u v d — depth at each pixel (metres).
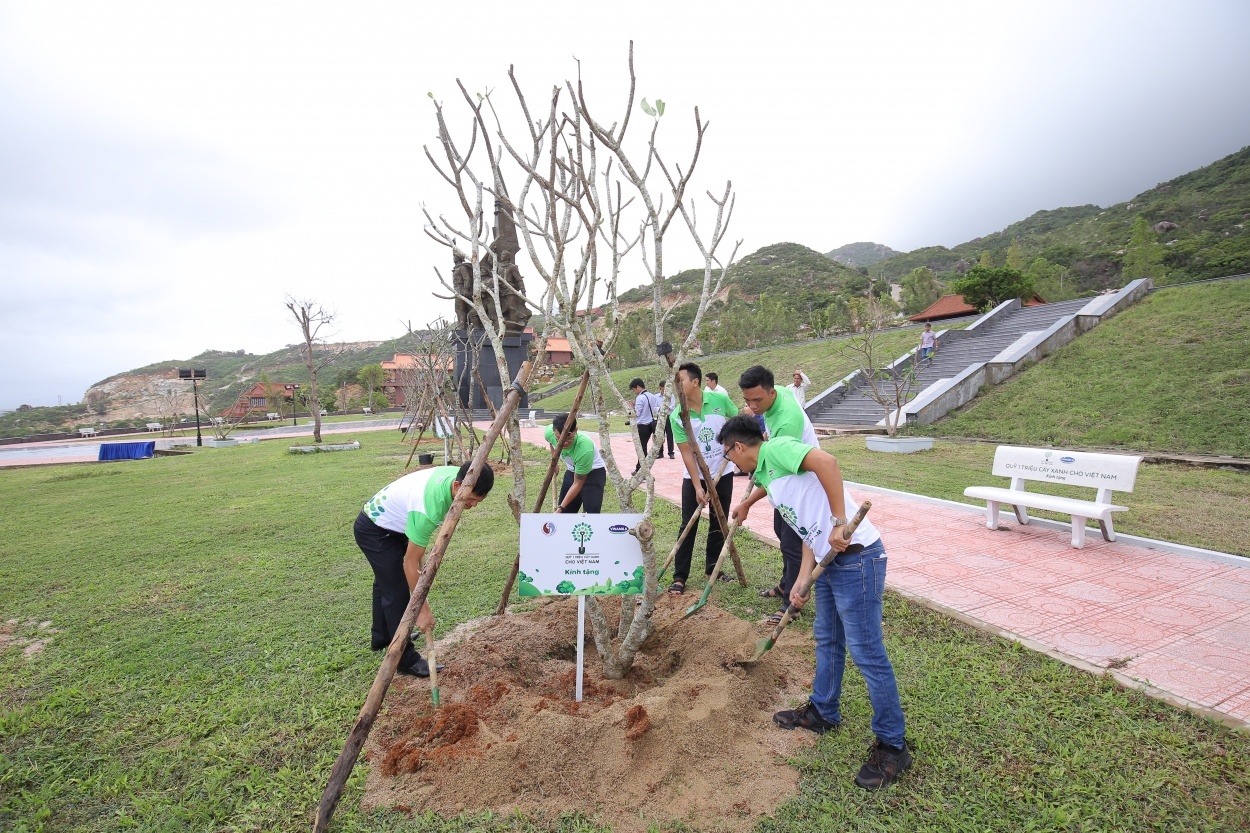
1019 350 15.77
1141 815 2.27
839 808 2.35
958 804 2.37
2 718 3.12
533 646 3.71
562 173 3.15
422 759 2.65
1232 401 10.88
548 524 3.04
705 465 4.07
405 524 3.45
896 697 2.52
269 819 2.38
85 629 4.33
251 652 3.86
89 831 2.37
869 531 2.63
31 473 15.66
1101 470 5.52
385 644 3.77
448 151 3.14
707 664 3.34
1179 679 3.16
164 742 2.93
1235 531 5.92
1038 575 4.79
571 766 2.54
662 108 2.81
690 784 2.49
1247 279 15.09
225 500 9.27
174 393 43.38
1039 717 2.88
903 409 14.86
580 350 3.05
